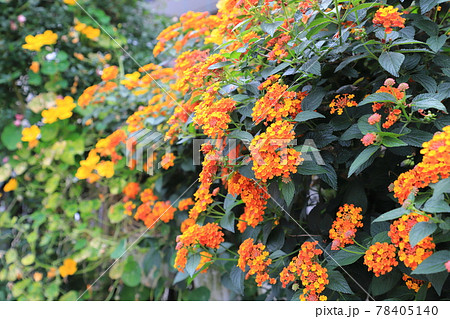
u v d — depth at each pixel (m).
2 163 2.52
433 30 1.21
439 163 0.95
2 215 2.52
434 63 1.32
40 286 2.49
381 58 1.15
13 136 2.50
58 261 2.55
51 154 2.52
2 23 2.48
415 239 0.94
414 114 1.24
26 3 2.54
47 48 2.54
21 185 2.62
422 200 1.03
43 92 2.65
